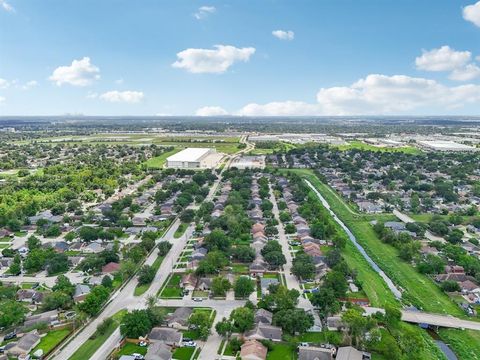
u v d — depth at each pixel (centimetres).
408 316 15675
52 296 15750
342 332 14312
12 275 18912
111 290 17288
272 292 16388
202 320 14025
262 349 13000
